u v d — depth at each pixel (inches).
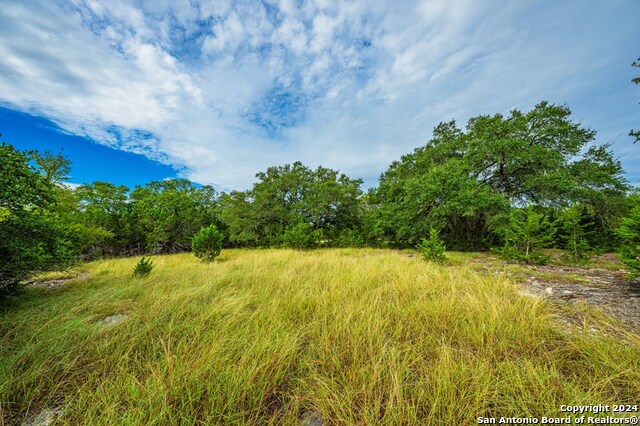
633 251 193.9
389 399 76.3
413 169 713.6
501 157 573.0
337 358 97.0
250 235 742.5
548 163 531.5
